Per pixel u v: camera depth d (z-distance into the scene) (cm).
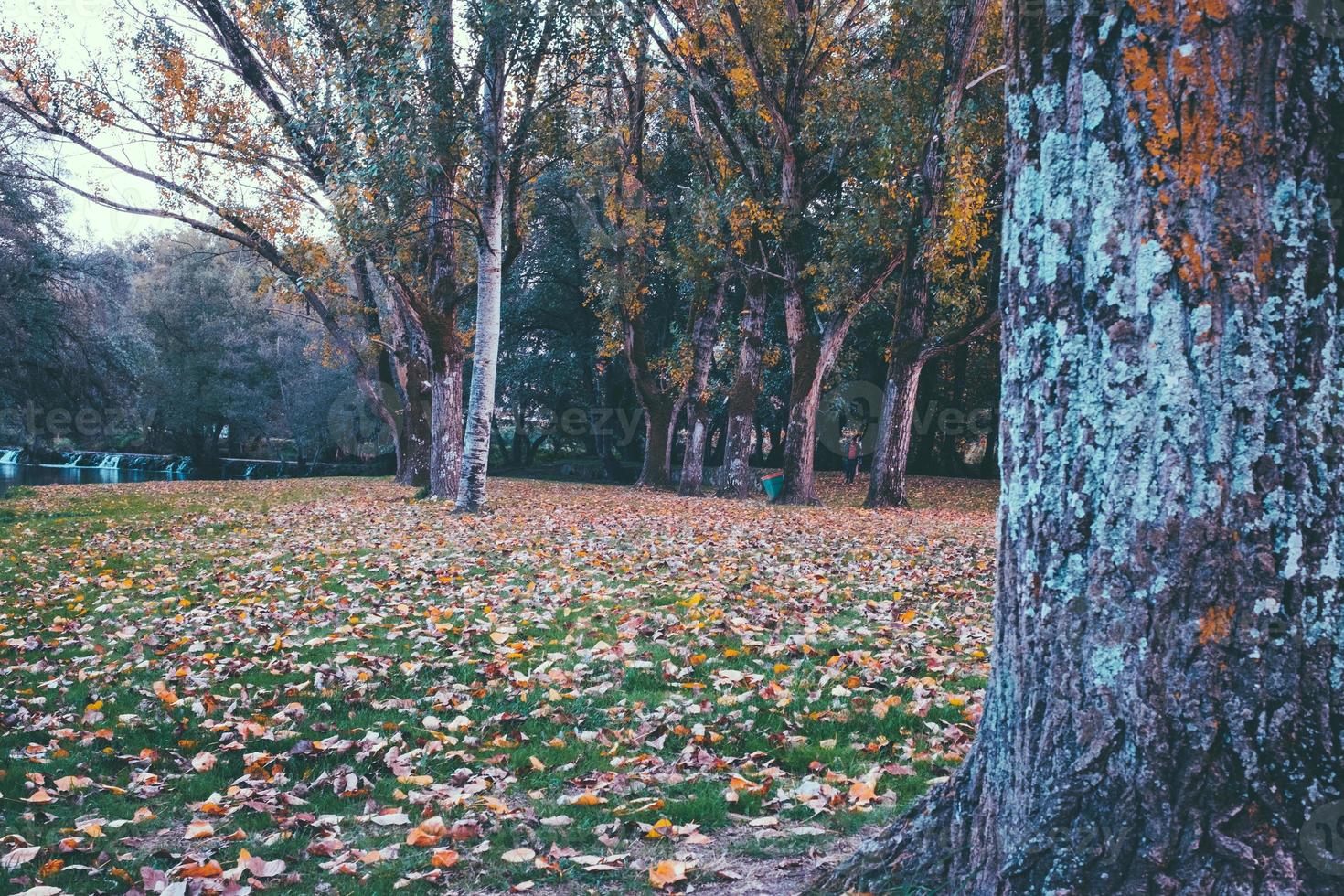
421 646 659
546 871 330
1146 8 221
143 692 564
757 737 455
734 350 2872
